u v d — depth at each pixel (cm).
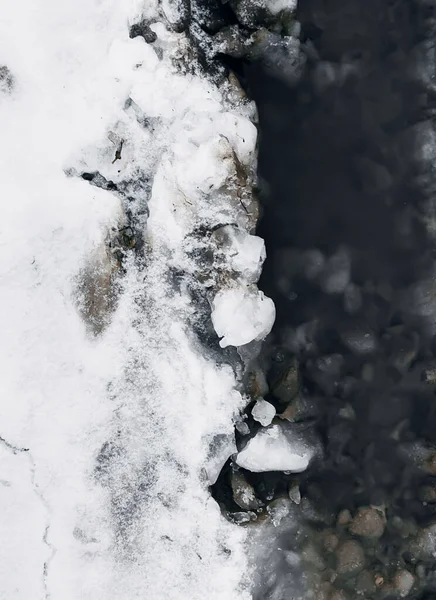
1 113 283
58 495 277
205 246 274
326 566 288
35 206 280
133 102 278
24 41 281
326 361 308
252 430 282
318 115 312
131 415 277
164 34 278
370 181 313
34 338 278
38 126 282
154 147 279
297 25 306
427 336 310
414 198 312
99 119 279
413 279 312
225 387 269
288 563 284
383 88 315
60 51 281
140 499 276
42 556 275
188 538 271
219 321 268
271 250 305
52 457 277
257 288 283
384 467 307
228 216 275
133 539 275
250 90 308
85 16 282
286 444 285
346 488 302
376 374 311
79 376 277
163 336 275
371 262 313
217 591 269
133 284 278
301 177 309
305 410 300
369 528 291
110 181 284
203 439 271
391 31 315
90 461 277
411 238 312
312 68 312
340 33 315
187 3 289
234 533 271
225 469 284
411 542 296
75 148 280
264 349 297
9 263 279
